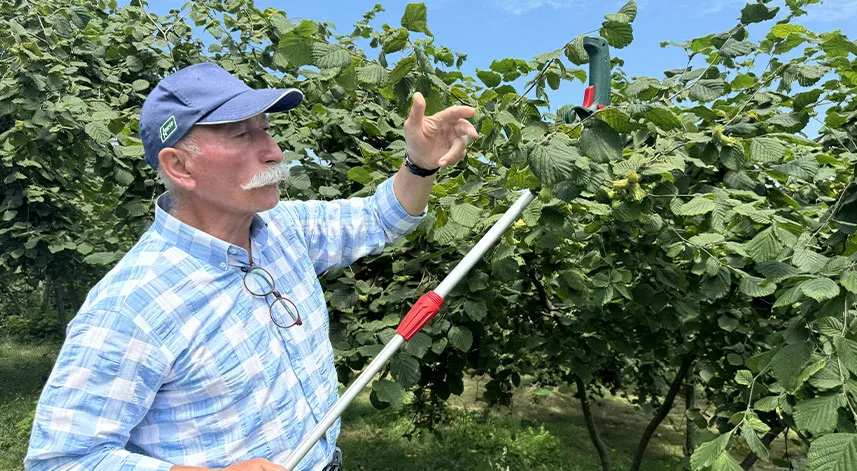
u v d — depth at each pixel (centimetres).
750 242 175
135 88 344
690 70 275
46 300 1223
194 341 105
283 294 124
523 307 402
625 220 200
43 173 558
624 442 713
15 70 339
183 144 106
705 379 350
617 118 132
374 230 152
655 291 260
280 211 142
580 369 359
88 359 97
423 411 620
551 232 216
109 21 420
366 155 259
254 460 104
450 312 240
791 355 151
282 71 397
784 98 277
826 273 149
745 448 388
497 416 747
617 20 145
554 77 163
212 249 109
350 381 255
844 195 170
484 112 151
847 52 216
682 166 187
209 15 392
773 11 231
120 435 101
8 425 653
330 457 131
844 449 122
